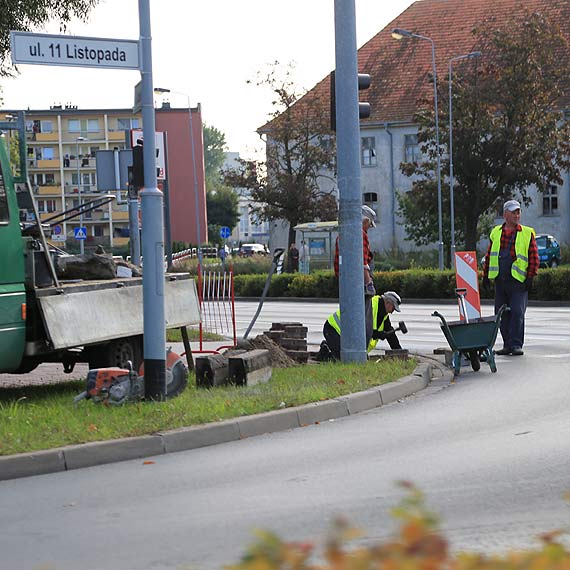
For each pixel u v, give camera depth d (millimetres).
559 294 86062
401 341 52094
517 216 43188
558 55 160625
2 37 49562
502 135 130375
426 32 176625
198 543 15211
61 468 22203
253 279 110312
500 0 176625
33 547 15406
